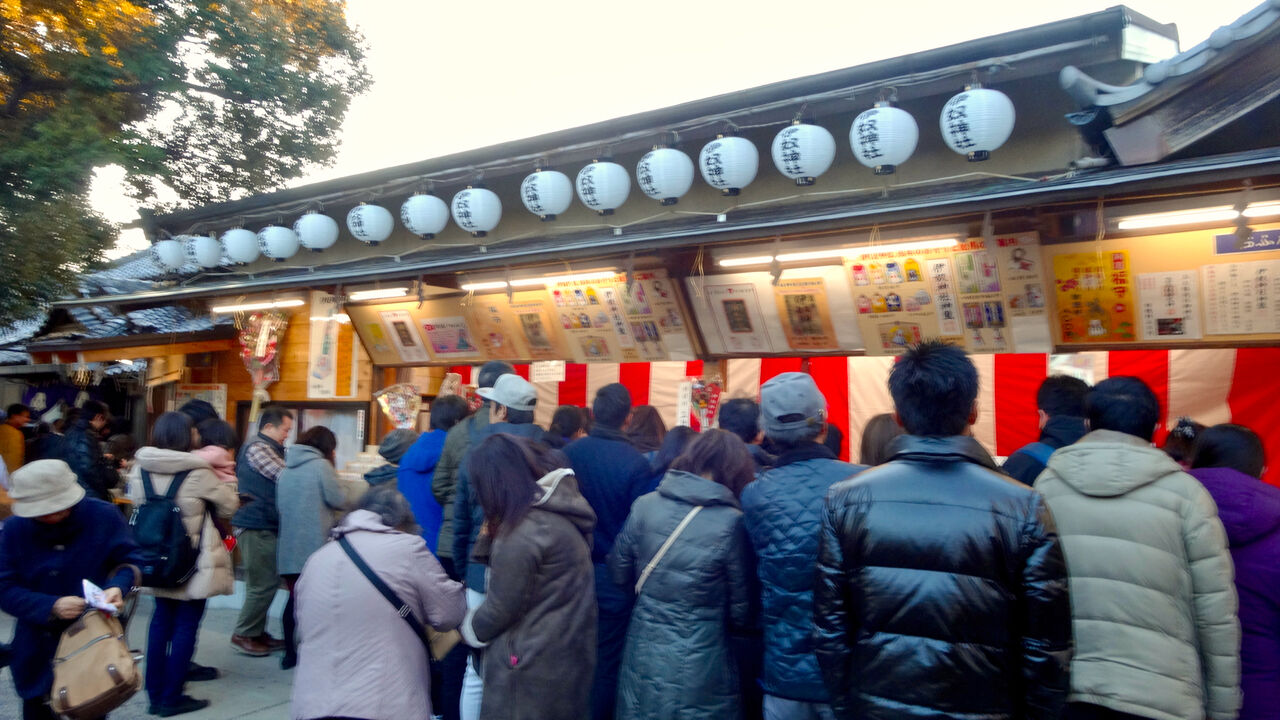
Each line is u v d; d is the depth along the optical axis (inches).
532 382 341.7
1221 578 112.9
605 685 178.5
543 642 144.6
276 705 232.2
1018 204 188.2
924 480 105.0
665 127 284.7
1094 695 116.3
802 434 141.3
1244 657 127.0
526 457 150.5
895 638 101.9
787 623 133.7
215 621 325.1
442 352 373.1
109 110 454.3
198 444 262.5
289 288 361.4
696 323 293.4
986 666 98.0
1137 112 181.6
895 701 100.9
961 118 211.9
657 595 146.6
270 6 571.8
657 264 284.5
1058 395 157.1
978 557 99.0
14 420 414.0
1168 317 212.2
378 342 389.1
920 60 230.2
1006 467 157.5
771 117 264.1
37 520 157.3
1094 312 222.8
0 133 402.9
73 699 147.3
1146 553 115.4
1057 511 123.2
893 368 113.3
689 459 154.1
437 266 302.2
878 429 162.9
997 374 237.6
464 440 212.4
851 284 253.9
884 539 103.6
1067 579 99.0
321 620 136.6
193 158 587.2
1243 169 158.4
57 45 445.4
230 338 452.1
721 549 143.6
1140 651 114.2
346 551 139.8
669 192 273.6
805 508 134.4
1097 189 175.3
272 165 617.3
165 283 478.3
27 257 370.9
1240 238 174.4
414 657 139.7
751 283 272.8
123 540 167.3
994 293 230.4
